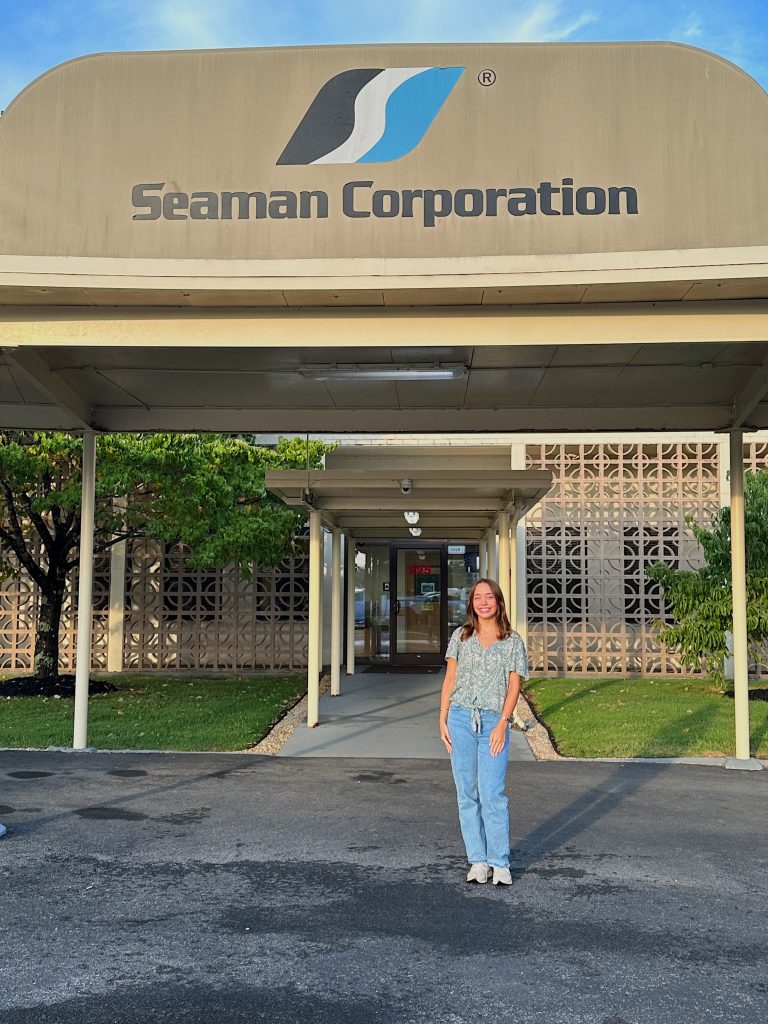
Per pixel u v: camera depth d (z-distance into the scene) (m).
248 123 7.41
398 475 11.34
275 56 7.45
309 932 4.89
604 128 7.29
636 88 7.31
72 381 9.67
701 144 7.27
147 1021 3.91
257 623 20.61
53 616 16.42
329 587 20.98
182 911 5.18
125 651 20.52
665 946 4.76
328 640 20.91
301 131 7.39
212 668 20.48
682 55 7.32
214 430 10.84
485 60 7.37
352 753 10.38
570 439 19.77
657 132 7.27
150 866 5.99
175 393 10.12
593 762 9.87
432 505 13.36
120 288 6.98
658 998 4.16
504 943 4.77
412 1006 4.07
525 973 4.41
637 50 7.33
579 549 19.81
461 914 5.18
